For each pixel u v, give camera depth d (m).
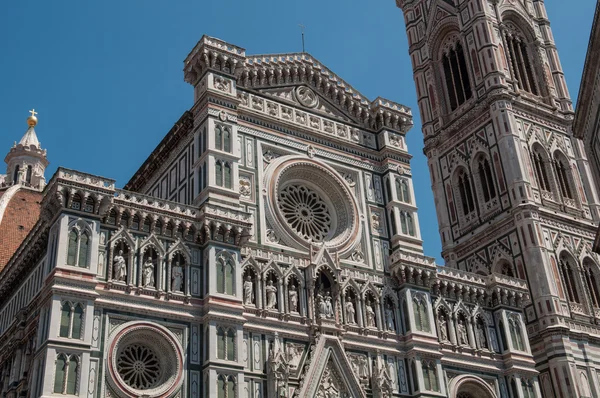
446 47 95.44
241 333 52.06
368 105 72.19
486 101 85.50
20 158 117.75
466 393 63.75
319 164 65.81
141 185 69.88
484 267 80.31
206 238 54.53
